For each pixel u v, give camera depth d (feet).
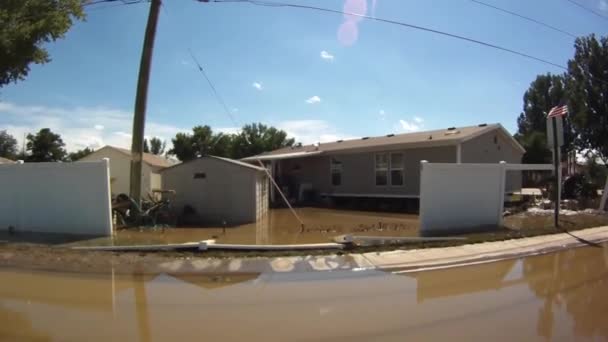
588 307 19.44
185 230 40.65
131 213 43.24
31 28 42.16
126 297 20.42
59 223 37.91
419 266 27.22
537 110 137.08
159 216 45.60
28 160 140.77
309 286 22.62
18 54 43.39
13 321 17.03
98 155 81.66
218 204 48.39
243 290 21.79
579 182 71.46
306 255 28.84
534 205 63.10
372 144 68.03
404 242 33.22
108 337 15.43
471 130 62.13
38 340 15.07
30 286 22.21
